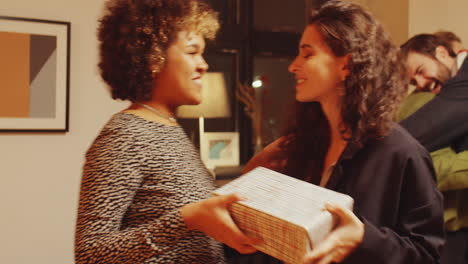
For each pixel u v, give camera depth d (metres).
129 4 0.85
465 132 1.39
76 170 2.64
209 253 0.89
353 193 0.96
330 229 0.73
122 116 0.86
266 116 3.46
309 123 1.18
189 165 0.89
